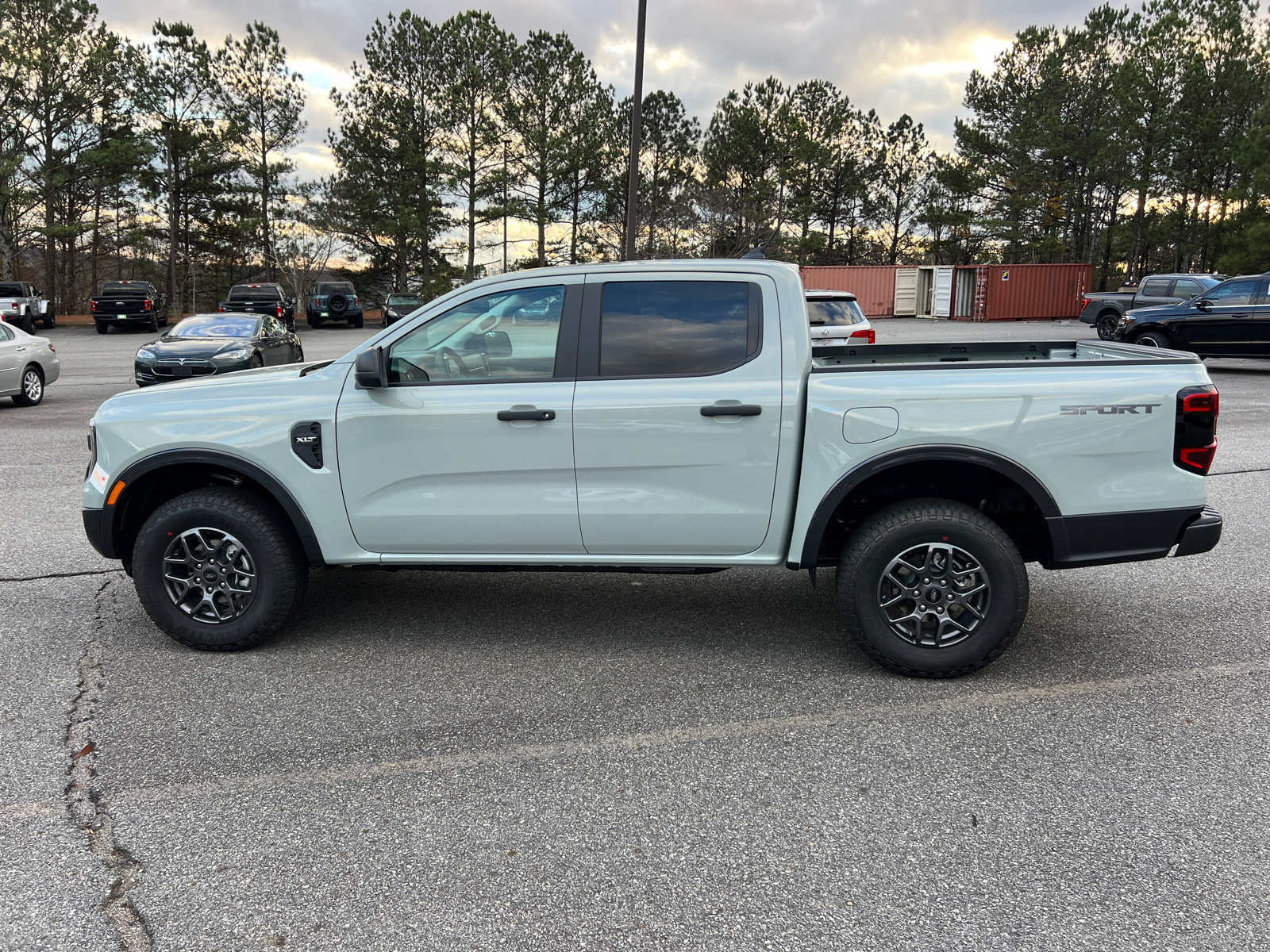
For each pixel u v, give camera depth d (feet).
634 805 9.77
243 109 150.82
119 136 138.92
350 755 10.86
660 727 11.59
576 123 148.56
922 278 139.44
